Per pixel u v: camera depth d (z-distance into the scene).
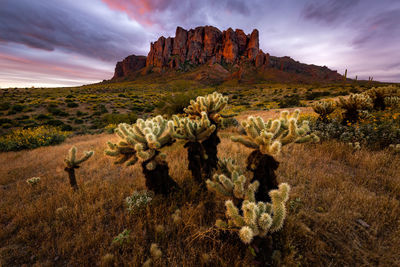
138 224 2.68
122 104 39.56
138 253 2.22
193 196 3.33
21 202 3.81
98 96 48.66
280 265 1.94
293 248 2.12
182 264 2.12
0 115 26.39
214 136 3.89
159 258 2.13
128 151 3.12
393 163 4.12
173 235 2.51
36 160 7.44
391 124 5.77
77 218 3.00
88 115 30.70
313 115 9.36
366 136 5.54
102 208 3.29
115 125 20.62
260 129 2.57
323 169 4.30
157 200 3.21
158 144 2.79
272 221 1.73
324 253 2.16
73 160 3.92
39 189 4.38
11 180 5.34
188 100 16.62
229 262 2.02
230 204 1.88
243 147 6.45
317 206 3.02
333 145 5.58
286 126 2.45
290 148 5.91
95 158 6.75
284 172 4.31
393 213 2.59
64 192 3.93
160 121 3.45
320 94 40.75
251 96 60.66
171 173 4.43
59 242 2.53
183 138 3.29
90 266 2.17
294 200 3.07
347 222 2.58
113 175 5.01
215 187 2.33
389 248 2.19
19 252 2.47
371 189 3.45
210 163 3.70
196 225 2.55
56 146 10.78
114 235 2.63
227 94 69.38
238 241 2.17
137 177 4.61
